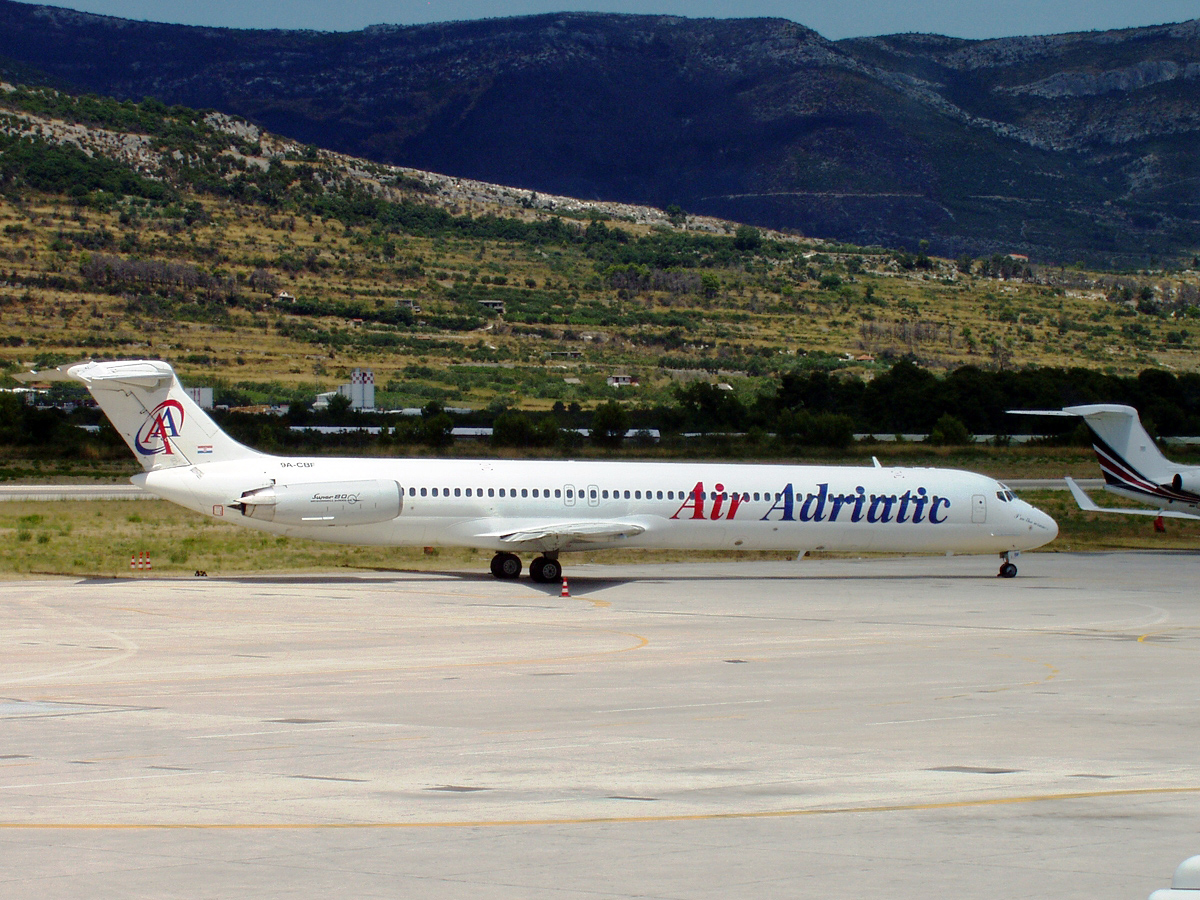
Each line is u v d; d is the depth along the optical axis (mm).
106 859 22141
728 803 26688
